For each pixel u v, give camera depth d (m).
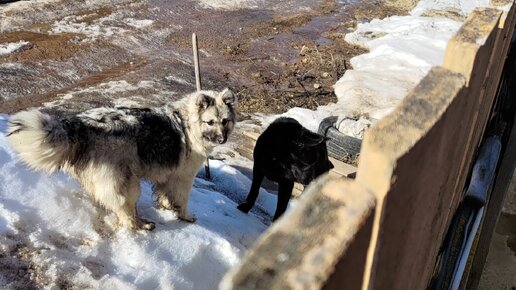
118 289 3.54
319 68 12.58
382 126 1.18
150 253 3.95
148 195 5.04
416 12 16.39
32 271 3.46
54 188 4.19
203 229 4.54
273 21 15.98
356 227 0.97
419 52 12.27
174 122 4.41
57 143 3.54
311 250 0.92
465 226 3.00
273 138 5.60
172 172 4.45
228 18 15.96
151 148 4.16
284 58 13.20
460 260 2.82
